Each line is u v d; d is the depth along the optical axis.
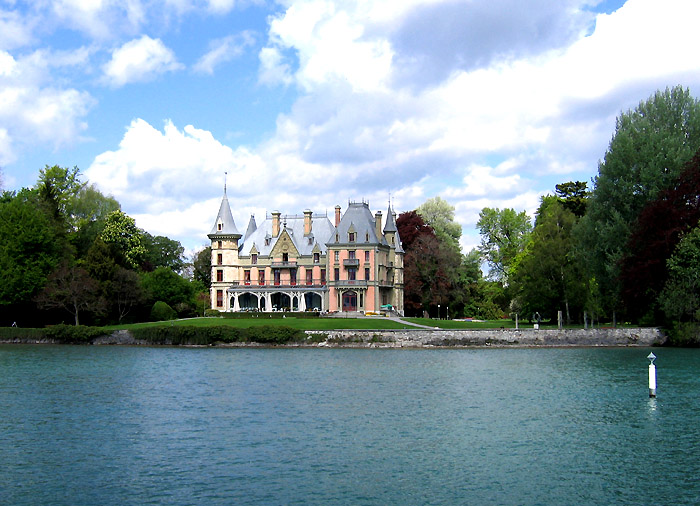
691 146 71.12
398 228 119.62
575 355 64.50
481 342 74.31
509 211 117.88
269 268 113.19
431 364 57.88
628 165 72.00
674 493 22.94
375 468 25.67
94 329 81.50
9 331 83.12
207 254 141.50
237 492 23.06
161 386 45.19
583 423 32.88
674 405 37.09
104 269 93.06
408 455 27.42
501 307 122.62
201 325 80.56
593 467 25.77
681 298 64.25
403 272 114.31
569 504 21.98
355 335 75.50
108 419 34.28
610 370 51.94
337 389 43.62
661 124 73.25
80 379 48.75
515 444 29.05
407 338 74.56
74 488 23.52
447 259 107.81
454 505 21.88
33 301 86.75
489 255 118.25
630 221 71.06
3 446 28.94
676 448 28.25
